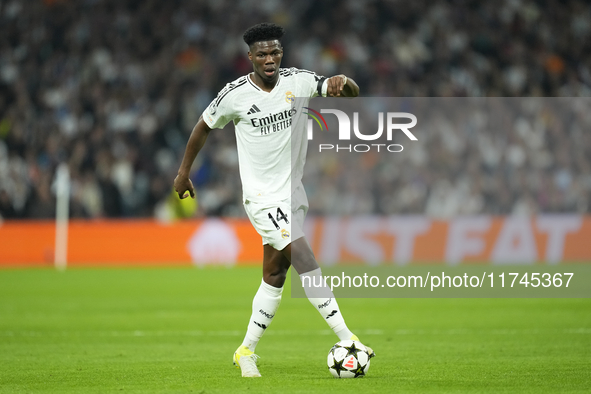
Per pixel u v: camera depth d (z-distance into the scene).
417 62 98.00
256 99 19.09
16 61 93.56
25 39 95.31
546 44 101.81
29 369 21.59
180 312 38.22
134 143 83.94
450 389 17.61
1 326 33.03
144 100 89.69
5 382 19.34
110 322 34.41
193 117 88.88
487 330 30.97
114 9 98.00
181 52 95.62
